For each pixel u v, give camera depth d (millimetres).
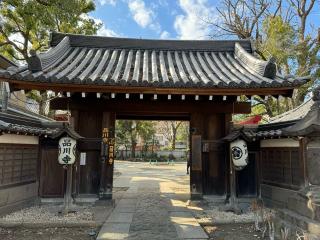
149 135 44438
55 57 9219
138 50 11320
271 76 7879
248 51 11328
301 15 19328
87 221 6734
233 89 7391
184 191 11781
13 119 7465
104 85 7188
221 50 11406
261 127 8734
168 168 29109
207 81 7426
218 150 8820
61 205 8414
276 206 7973
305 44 15469
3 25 16703
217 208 8250
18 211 7637
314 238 5133
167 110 8789
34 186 8484
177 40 11461
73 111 8586
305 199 6086
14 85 7207
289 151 7469
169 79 8008
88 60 9719
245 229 6500
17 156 7738
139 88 7367
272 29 15953
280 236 6051
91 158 8648
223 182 8797
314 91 6512
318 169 6254
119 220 6910
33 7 14797
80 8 16500
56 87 7320
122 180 16500
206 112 8844
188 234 5930
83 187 8531
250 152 9016
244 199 8734
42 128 8695
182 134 57750
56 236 5941
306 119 6297
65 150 7387
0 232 6180
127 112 8883
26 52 17828
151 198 9969
